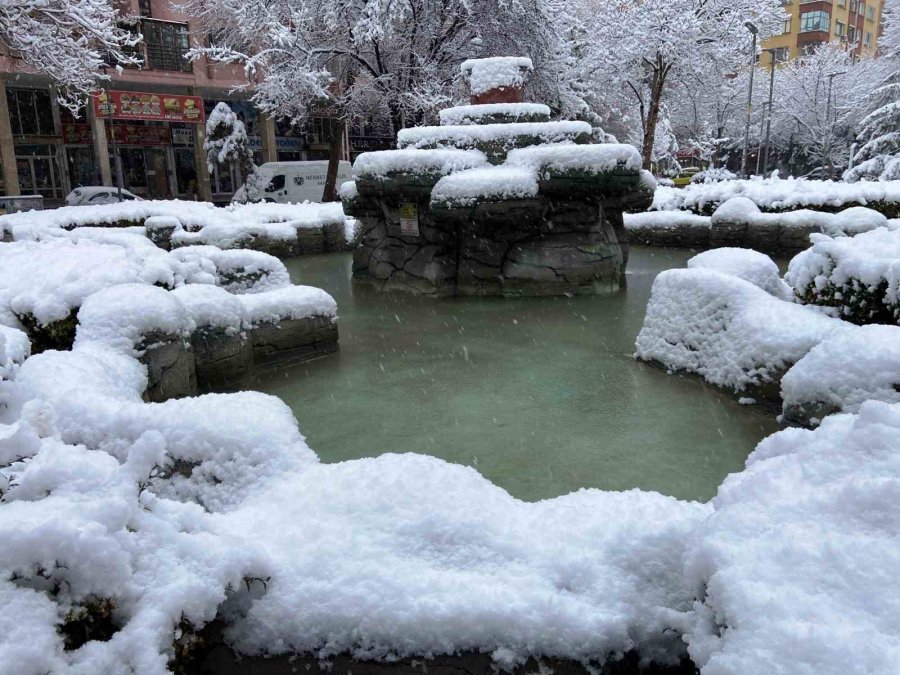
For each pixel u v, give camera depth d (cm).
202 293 476
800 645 114
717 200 1511
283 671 169
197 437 237
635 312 732
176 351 413
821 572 128
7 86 2786
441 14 2217
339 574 177
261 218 1416
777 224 1228
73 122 2980
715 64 2870
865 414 169
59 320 415
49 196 3030
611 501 209
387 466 218
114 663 141
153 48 2889
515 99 962
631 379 492
